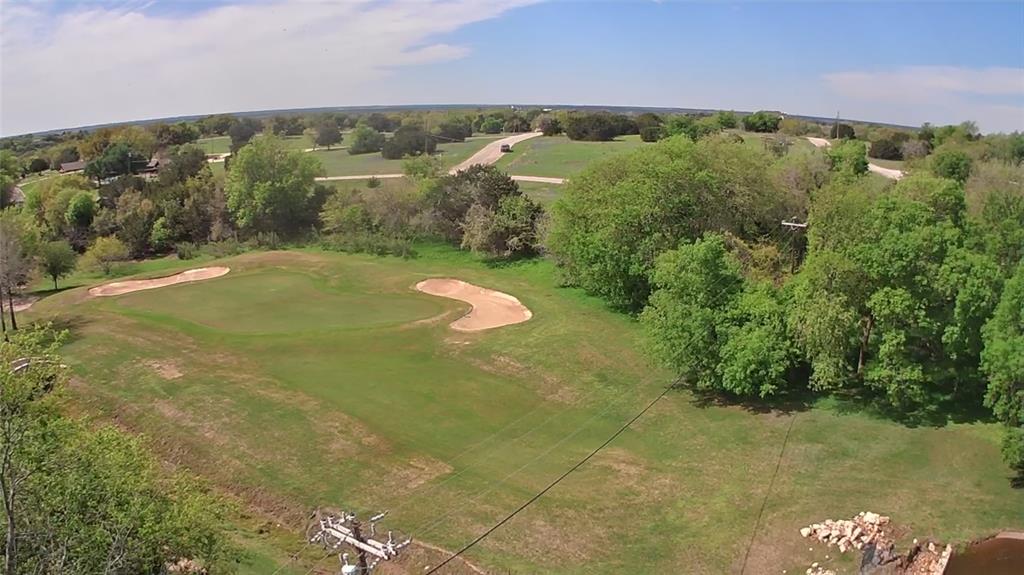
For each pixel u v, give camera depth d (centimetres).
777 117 14100
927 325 3759
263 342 5166
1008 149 9119
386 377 4597
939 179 5022
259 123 19862
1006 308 3356
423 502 3278
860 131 14088
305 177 9581
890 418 3862
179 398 4334
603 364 4741
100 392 4478
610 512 3177
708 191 5581
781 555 2873
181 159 11175
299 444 3806
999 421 3706
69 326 5669
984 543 2925
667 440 3812
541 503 3241
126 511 2236
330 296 6394
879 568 2781
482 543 2975
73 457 2205
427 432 3912
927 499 3183
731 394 4272
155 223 9381
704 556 2880
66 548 2091
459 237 8306
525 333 5272
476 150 14100
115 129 16375
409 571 2839
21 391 2109
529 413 4150
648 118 15000
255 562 2944
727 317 4134
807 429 3816
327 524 2250
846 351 3972
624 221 5444
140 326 5553
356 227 8694
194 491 2697
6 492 1948
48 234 9556
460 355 4941
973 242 4481
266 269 7344
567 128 14912
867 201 4534
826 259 3928
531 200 8025
